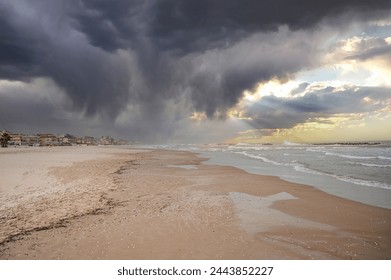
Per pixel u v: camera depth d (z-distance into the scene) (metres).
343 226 7.61
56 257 5.65
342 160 29.11
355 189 12.79
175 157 36.00
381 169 20.50
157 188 12.84
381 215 8.63
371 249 6.11
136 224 7.58
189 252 5.92
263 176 17.03
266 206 9.72
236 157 35.47
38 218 7.94
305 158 32.72
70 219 7.92
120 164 24.78
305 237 6.79
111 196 10.91
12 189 11.74
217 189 12.75
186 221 7.89
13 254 5.75
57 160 27.03
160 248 6.09
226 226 7.51
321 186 13.54
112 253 5.85
